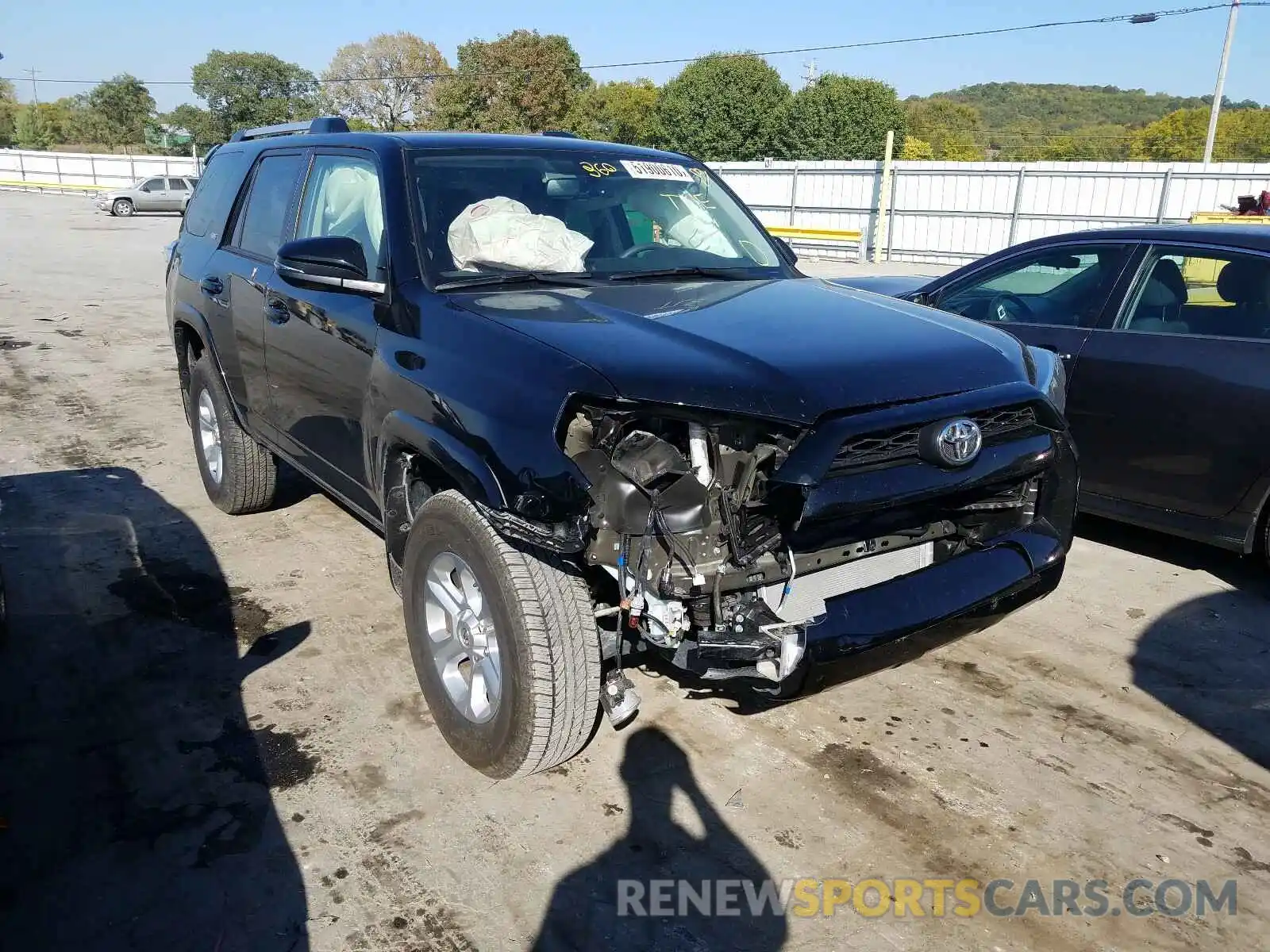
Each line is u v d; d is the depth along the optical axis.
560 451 2.54
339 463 3.81
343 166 3.93
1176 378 4.45
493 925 2.50
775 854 2.78
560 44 53.41
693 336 2.81
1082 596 4.50
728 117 55.75
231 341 4.64
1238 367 4.27
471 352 2.89
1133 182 23.19
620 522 2.53
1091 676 3.79
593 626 2.79
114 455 6.41
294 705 3.48
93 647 3.85
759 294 3.42
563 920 2.52
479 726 3.00
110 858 2.70
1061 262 5.09
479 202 3.60
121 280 15.84
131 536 5.01
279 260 3.30
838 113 55.12
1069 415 4.86
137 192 33.28
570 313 3.04
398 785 3.05
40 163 51.22
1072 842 2.86
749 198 29.39
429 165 3.67
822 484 2.53
